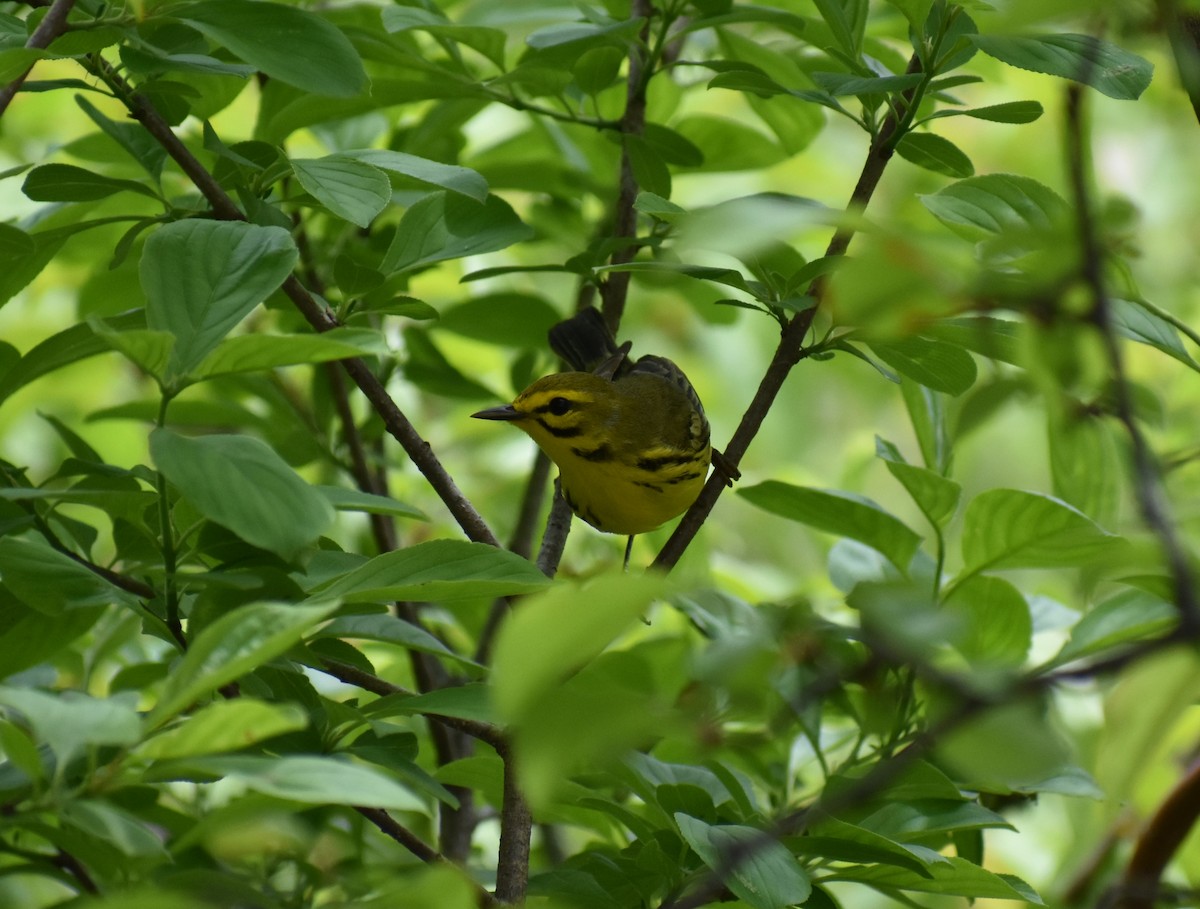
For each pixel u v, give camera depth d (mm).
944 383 7457
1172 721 4953
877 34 10578
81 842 5812
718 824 6719
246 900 5410
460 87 9234
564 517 9414
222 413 10352
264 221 7609
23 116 13000
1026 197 6426
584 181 11336
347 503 6090
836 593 11406
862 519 8211
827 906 6773
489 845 11398
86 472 6246
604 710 3230
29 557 5914
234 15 6672
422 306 7816
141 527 6223
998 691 3420
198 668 4348
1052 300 3818
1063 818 11180
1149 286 7191
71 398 14406
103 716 4203
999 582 7883
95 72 7336
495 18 10492
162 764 4355
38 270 7926
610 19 9281
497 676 3287
